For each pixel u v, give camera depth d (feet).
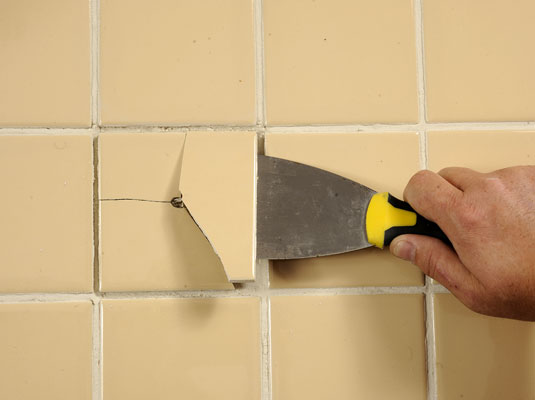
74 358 1.74
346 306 1.77
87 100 1.78
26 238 1.76
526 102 1.80
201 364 1.75
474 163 1.79
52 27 1.79
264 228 1.70
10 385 1.73
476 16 1.80
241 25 1.79
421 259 1.60
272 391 1.75
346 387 1.75
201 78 1.79
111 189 1.77
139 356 1.74
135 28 1.79
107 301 1.76
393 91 1.79
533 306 1.50
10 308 1.74
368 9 1.80
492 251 1.48
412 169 1.78
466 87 1.80
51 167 1.77
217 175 1.69
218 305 1.76
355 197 1.69
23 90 1.78
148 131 1.78
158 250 1.76
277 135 1.78
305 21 1.80
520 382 1.76
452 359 1.76
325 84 1.79
